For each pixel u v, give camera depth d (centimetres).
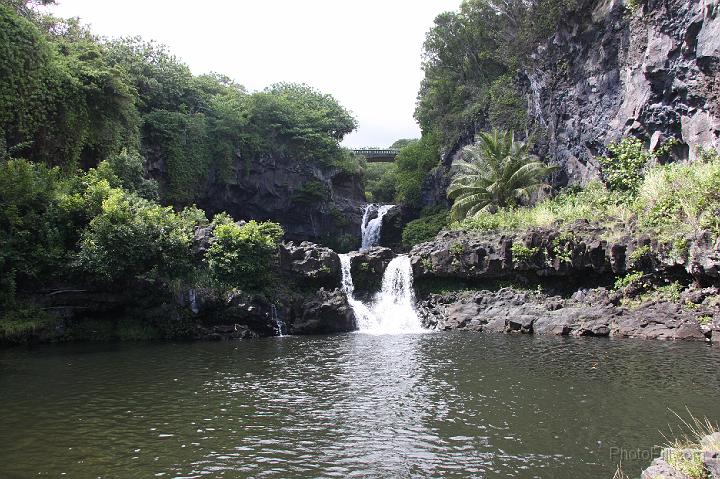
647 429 988
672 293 2039
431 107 5759
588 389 1274
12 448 938
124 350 1941
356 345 2017
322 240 5397
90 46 3494
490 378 1420
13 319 2033
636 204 2298
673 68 2453
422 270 2722
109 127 3206
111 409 1173
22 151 2748
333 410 1155
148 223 2320
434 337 2192
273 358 1766
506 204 3425
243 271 2400
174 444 957
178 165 4259
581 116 3331
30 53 2761
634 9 2817
